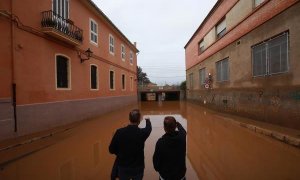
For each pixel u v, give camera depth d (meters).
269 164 6.64
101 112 20.55
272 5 12.32
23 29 10.88
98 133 12.02
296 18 10.56
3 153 8.20
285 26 11.34
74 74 15.64
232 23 17.97
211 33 24.09
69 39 13.91
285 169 6.17
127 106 30.47
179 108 27.52
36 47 11.78
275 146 8.71
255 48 14.42
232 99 18.05
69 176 6.02
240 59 16.47
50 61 12.92
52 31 12.23
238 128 12.87
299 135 9.15
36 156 7.87
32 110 11.29
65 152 8.38
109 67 23.16
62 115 13.95
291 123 10.90
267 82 12.96
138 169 3.70
